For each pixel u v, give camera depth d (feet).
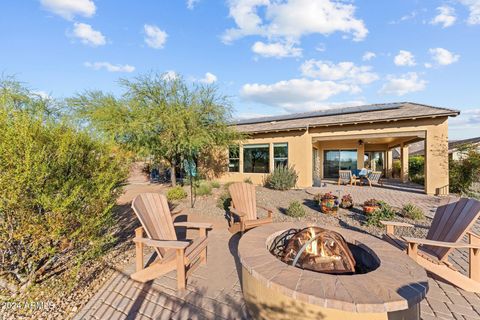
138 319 8.34
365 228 18.57
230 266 12.37
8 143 7.91
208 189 33.99
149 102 33.35
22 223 8.30
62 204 8.73
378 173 40.81
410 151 80.59
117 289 10.16
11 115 8.68
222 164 49.93
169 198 30.50
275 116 63.82
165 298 9.55
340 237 10.29
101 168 11.23
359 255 10.43
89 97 35.06
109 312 8.69
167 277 11.16
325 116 47.93
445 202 12.26
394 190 36.99
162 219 12.60
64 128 10.36
